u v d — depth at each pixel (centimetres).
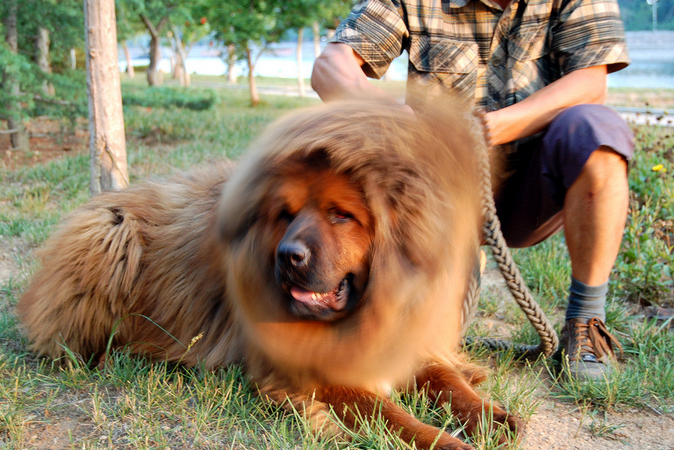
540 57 334
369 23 338
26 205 617
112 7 571
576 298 321
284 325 246
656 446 257
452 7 334
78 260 320
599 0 316
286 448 242
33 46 1083
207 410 266
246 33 1803
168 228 325
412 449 237
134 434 250
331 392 262
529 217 343
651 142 695
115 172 589
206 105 1383
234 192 240
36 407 273
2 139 998
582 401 295
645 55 3036
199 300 308
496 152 331
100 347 330
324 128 220
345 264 226
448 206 223
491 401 269
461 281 248
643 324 373
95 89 573
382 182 220
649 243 455
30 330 331
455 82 338
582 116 295
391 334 232
